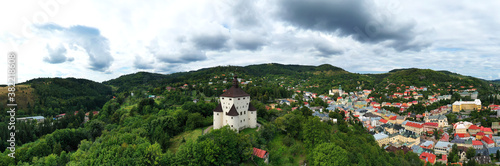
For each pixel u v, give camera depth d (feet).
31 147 395.55
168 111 631.97
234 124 407.03
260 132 387.96
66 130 482.28
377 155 388.37
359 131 590.55
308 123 369.91
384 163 369.91
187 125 485.15
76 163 318.86
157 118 474.08
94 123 560.61
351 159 329.93
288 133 409.08
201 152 286.66
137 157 280.72
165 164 281.95
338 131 526.57
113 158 283.38
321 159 301.02
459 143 584.81
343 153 304.30
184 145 312.91
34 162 347.56
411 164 454.81
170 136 446.60
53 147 429.38
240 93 431.43
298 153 362.94
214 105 595.47
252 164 314.14
